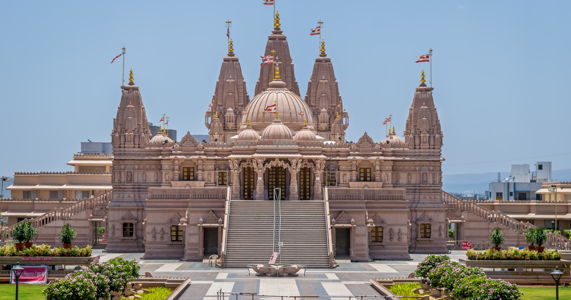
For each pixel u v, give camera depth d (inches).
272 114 4475.9
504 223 4345.5
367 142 4357.8
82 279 2326.5
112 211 4244.6
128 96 4429.1
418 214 4281.5
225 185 4340.6
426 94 4456.2
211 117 4864.7
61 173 5807.1
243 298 2588.6
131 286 2694.4
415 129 4407.0
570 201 5344.5
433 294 2610.7
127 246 4227.4
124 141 4365.2
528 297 2618.1
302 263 3452.3
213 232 3791.8
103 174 5812.0
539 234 3043.8
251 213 3700.8
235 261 3457.2
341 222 3757.4
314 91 4886.8
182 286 2726.4
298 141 4202.8
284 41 5002.5
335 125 4724.4
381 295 2645.2
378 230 3900.1
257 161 4089.6
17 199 5290.4
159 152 4370.1
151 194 3870.6
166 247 3850.9
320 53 4931.1
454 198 4453.7
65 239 3090.6
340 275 3191.4
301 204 3759.8
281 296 2480.3
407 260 3816.4
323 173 4328.3
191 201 3779.5
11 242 3624.5
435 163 4367.6
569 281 2979.8
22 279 2925.7
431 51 4500.5
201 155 4330.7
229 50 4938.5
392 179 4365.2
